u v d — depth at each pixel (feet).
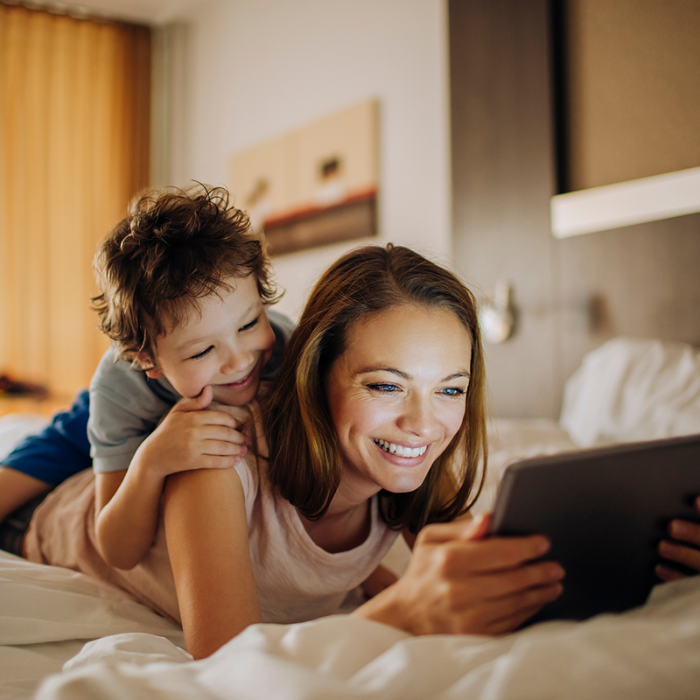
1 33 12.66
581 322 7.14
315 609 2.91
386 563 3.73
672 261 6.33
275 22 12.08
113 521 2.68
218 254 2.85
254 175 12.24
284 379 2.62
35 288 12.67
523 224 7.72
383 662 1.33
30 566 3.01
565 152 7.41
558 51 7.46
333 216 10.65
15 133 12.66
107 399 3.26
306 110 11.39
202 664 1.46
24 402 12.01
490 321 7.86
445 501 2.99
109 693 1.21
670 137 6.39
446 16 8.67
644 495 1.72
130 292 2.84
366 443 2.37
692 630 1.40
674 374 5.27
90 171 13.30
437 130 9.26
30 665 2.19
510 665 1.25
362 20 10.44
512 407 7.80
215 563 2.19
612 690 1.24
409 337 2.28
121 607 2.78
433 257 3.29
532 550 1.52
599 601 1.75
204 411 2.64
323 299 2.52
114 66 13.73
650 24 6.53
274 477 2.60
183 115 14.17
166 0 13.44
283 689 1.20
